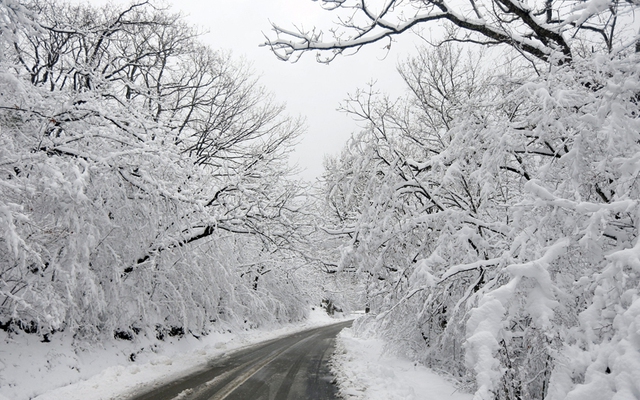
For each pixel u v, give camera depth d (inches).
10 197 269.4
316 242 479.8
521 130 233.0
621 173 166.4
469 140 258.2
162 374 342.6
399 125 439.5
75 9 521.7
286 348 591.2
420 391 294.5
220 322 701.9
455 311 241.3
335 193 365.4
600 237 155.5
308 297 1254.9
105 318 390.0
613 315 142.3
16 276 279.9
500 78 242.4
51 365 296.2
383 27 221.1
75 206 303.7
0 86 261.0
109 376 311.9
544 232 186.9
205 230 443.5
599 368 130.7
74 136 328.8
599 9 173.5
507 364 143.4
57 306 285.1
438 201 316.5
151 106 462.6
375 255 344.5
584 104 195.3
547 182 232.1
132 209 383.2
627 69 175.5
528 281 152.3
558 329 152.3
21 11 238.8
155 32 607.5
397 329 386.6
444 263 296.5
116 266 379.9
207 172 491.8
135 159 363.6
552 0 217.8
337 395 288.2
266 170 537.3
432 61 492.7
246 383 320.5
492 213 320.5
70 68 359.3
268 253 860.0
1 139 255.0
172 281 490.0
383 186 311.9
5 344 285.0
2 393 244.8
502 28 223.8
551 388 139.6
